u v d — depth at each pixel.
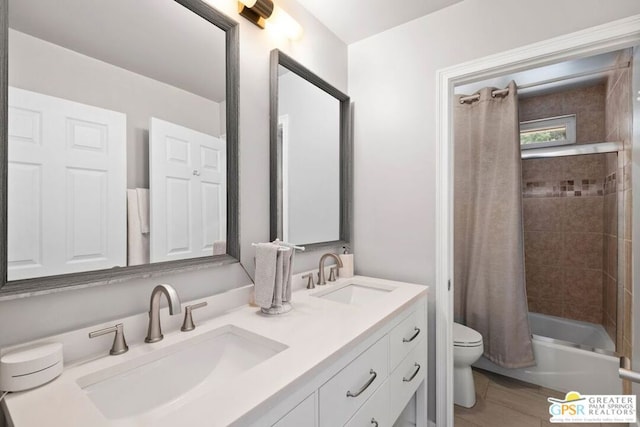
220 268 1.20
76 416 0.58
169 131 1.04
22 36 0.74
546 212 2.81
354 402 0.96
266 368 0.75
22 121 0.74
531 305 2.88
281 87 1.49
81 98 0.83
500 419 1.82
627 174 1.88
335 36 1.89
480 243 2.33
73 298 0.82
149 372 0.85
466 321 2.40
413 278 1.75
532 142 2.83
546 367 2.12
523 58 1.43
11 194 0.72
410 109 1.76
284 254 1.18
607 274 2.41
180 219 1.06
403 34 1.79
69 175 0.81
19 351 0.71
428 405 1.70
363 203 1.94
